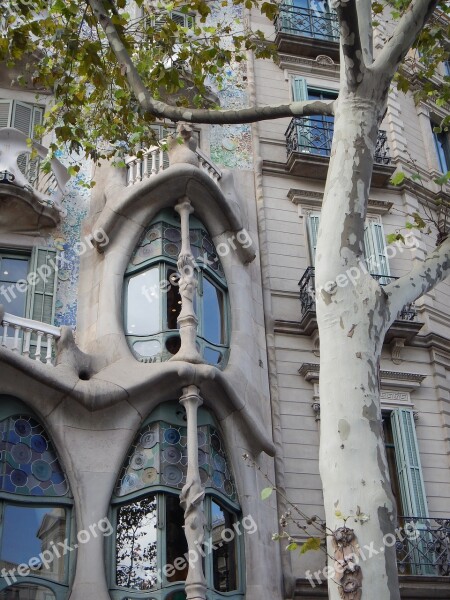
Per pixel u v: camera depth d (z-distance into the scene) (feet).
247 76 63.67
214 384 45.14
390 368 55.31
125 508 43.11
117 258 49.96
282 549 46.70
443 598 47.01
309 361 53.52
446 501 51.88
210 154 59.16
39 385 42.80
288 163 59.82
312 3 69.56
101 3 37.55
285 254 57.16
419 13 30.55
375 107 30.58
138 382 43.93
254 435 46.70
